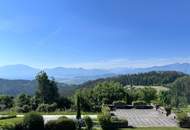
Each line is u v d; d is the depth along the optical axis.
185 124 33.28
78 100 40.75
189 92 91.69
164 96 69.31
